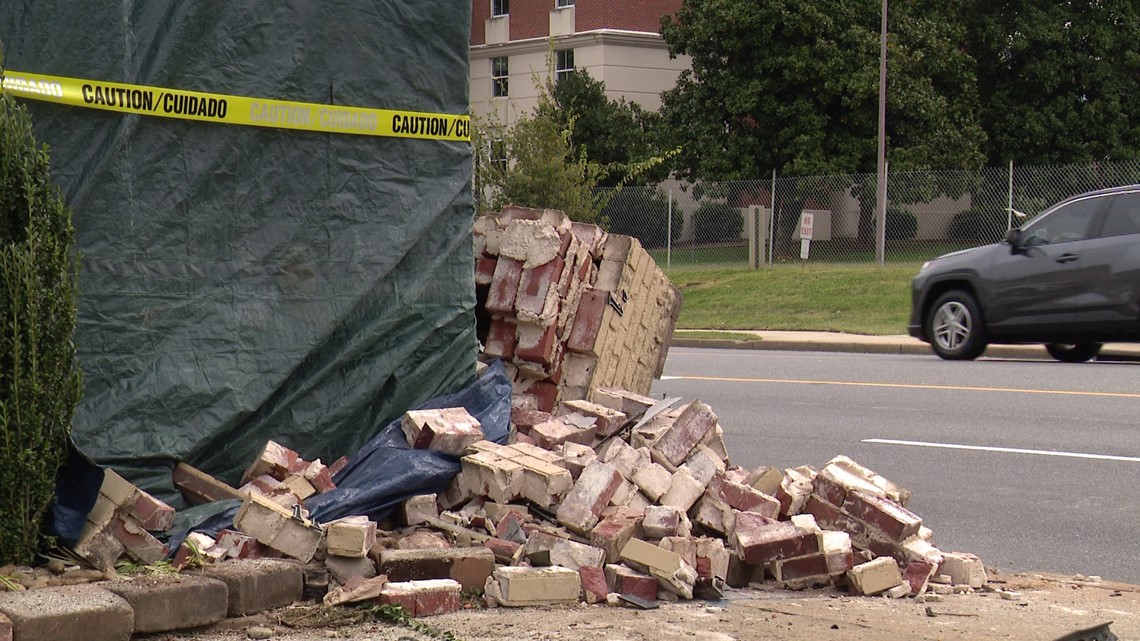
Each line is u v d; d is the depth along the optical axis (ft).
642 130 252.83
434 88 42.50
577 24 284.41
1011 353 115.85
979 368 96.68
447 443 39.11
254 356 38.86
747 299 164.04
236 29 38.68
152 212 37.40
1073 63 254.27
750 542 37.22
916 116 227.61
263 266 39.29
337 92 40.52
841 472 41.96
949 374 93.35
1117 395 79.51
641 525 36.70
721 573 36.78
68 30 35.96
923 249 175.11
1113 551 45.52
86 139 36.42
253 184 39.17
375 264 41.16
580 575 34.42
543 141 139.44
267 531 33.32
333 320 40.27
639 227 192.44
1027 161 261.03
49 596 28.14
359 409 40.98
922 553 38.93
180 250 37.88
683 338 139.44
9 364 31.27
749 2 228.02
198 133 38.17
